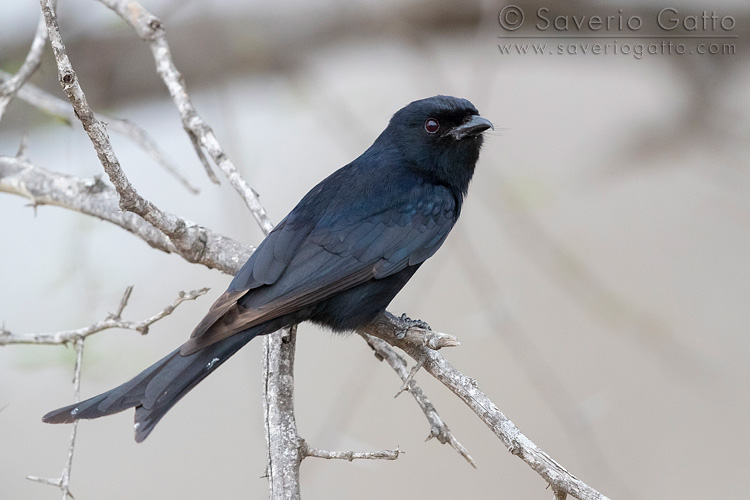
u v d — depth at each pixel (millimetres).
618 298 11492
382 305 8727
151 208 7336
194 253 8805
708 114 12930
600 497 6719
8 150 13414
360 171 9250
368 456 6988
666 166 13359
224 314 7484
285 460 7266
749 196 14508
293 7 13641
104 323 7824
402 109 9664
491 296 10484
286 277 8062
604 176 13414
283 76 13781
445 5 13359
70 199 9406
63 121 10172
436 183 9492
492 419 7195
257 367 11281
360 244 8531
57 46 6270
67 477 7324
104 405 6980
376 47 14000
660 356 13109
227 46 13586
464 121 9453
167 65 9539
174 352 7301
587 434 9766
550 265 11734
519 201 11656
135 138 9383
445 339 7434
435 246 9117
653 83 14547
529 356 10039
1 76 10602
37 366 9914
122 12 9789
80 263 10547
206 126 9156
